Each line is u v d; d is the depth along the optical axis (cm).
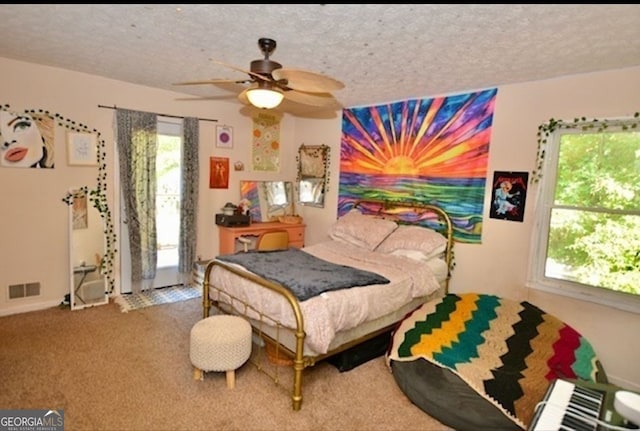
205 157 459
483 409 212
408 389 241
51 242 362
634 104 262
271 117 516
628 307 269
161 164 424
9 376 248
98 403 225
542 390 213
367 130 441
